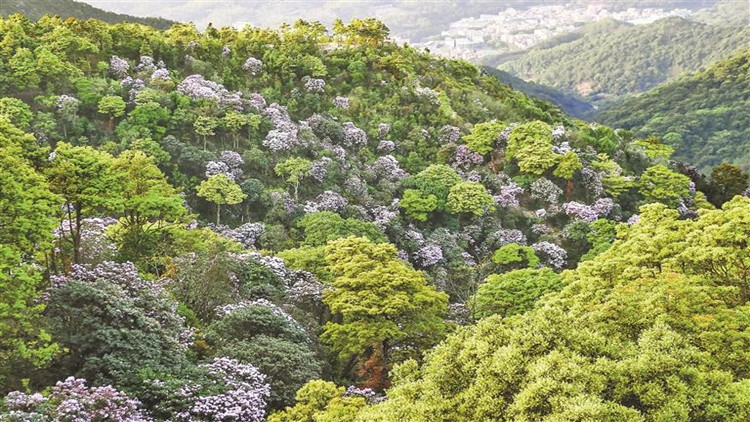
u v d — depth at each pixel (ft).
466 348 53.62
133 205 97.55
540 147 214.28
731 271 85.61
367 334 90.89
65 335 67.56
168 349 73.92
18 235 64.28
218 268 100.63
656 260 90.27
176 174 170.40
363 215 182.60
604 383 46.80
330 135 217.56
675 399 47.06
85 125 176.24
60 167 81.46
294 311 102.73
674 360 49.42
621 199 215.31
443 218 195.83
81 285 71.00
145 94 184.55
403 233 180.24
